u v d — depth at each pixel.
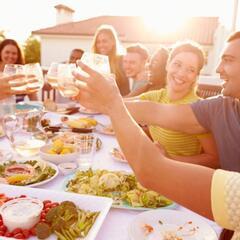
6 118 1.93
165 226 1.16
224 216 0.68
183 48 2.23
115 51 4.54
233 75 1.56
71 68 1.02
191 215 1.22
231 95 1.63
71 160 1.80
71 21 19.77
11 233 1.09
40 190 1.33
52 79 1.30
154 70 3.34
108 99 0.80
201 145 2.07
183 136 2.08
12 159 1.76
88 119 2.66
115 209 1.30
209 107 1.77
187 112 1.84
